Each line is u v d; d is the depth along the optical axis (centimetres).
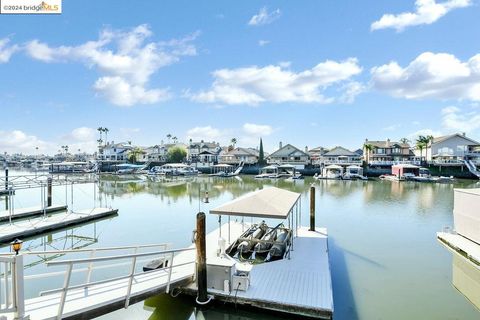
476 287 1055
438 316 872
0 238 1552
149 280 843
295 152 8119
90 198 3262
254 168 7525
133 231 1858
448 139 7062
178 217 2264
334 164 7231
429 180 5275
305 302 793
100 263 1295
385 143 8112
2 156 16700
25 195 3597
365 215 2359
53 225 1822
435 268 1241
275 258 1145
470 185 4678
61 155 15600
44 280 1102
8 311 552
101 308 682
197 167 7750
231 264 859
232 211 1090
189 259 1091
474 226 1409
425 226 1992
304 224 2028
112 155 10438
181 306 877
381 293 1011
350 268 1238
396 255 1402
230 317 834
